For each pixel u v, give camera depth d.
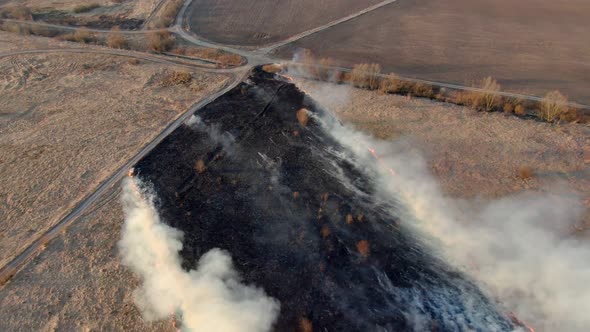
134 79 56.53
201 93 52.16
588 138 41.69
